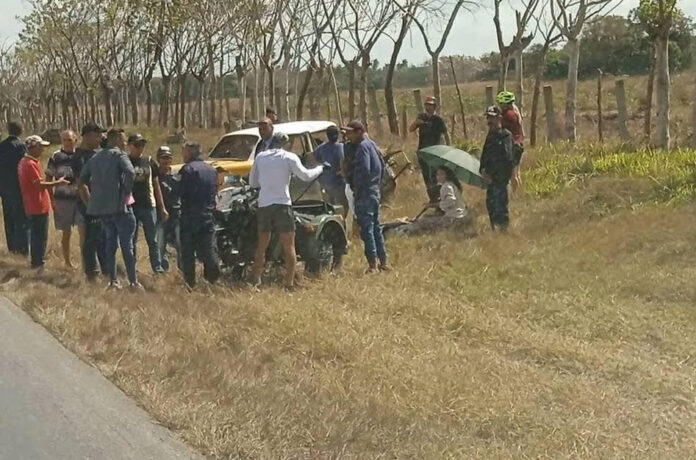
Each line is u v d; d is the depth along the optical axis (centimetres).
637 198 1376
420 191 1723
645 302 979
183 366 729
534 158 1773
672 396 737
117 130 1059
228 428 597
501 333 890
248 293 1036
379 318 938
